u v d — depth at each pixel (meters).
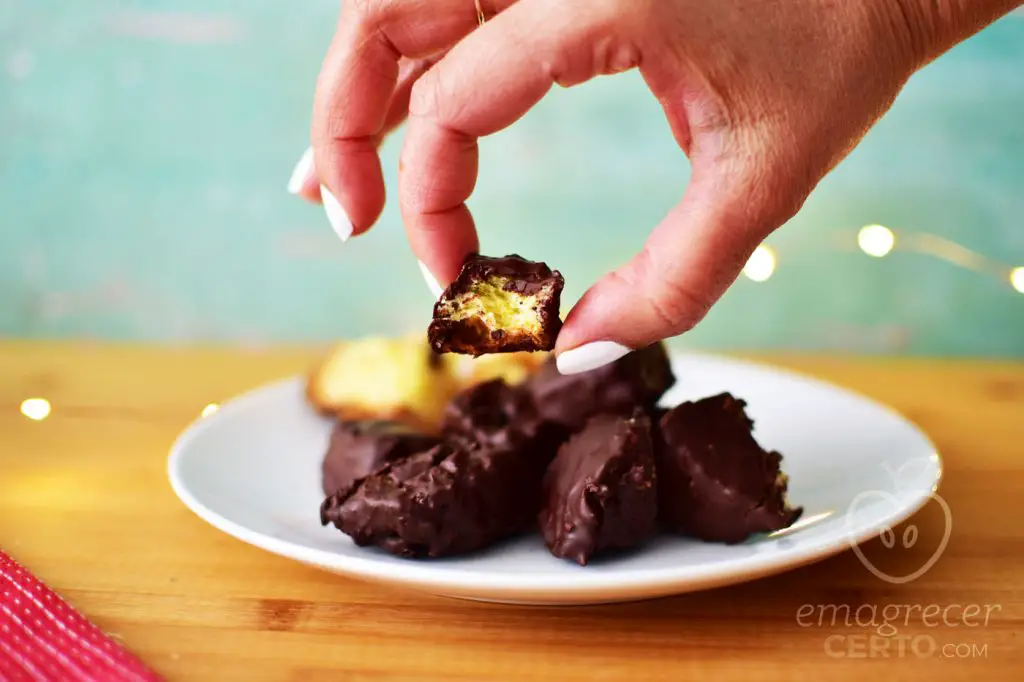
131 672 0.31
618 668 0.32
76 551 0.39
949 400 0.54
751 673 0.32
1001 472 0.45
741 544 0.36
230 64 0.67
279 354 0.63
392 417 0.46
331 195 0.37
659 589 0.33
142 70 0.67
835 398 0.46
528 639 0.34
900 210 0.67
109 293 0.70
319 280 0.69
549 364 0.41
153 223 0.69
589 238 0.68
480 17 0.35
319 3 0.65
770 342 0.69
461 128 0.33
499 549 0.37
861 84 0.31
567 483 0.36
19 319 0.71
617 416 0.38
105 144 0.68
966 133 0.65
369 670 0.33
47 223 0.69
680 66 0.30
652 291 0.32
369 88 0.36
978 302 0.67
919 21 0.32
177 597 0.36
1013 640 0.33
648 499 0.35
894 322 0.68
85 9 0.66
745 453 0.37
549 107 0.66
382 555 0.36
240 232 0.69
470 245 0.35
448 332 0.34
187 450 0.42
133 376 0.58
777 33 0.31
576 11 0.30
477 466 0.36
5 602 0.34
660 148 0.66
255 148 0.68
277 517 0.39
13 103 0.67
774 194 0.31
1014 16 0.63
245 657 0.33
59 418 0.52
